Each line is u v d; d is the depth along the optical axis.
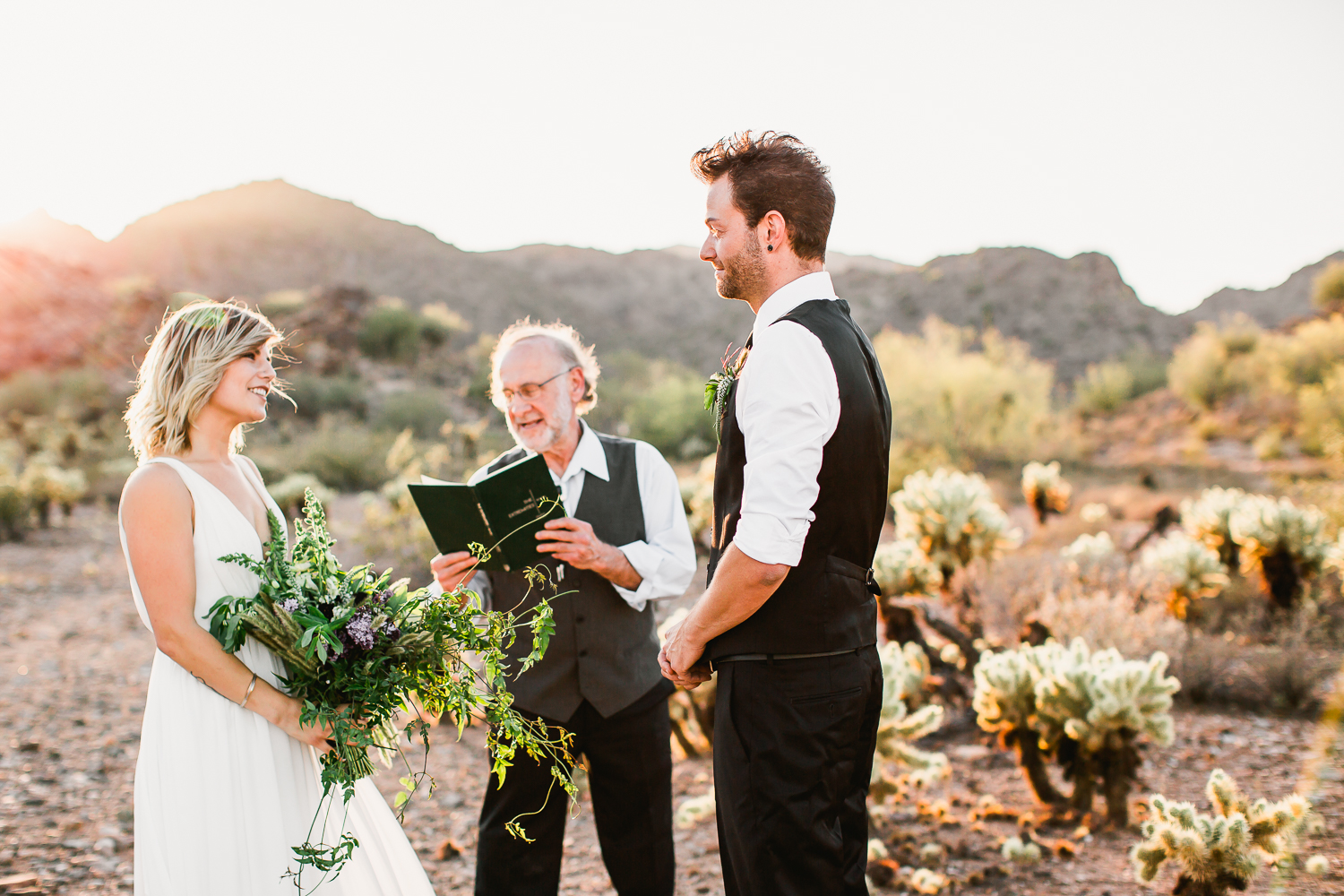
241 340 2.06
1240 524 6.35
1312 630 5.55
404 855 2.29
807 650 1.82
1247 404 25.08
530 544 2.33
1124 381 31.16
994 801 3.68
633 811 2.58
